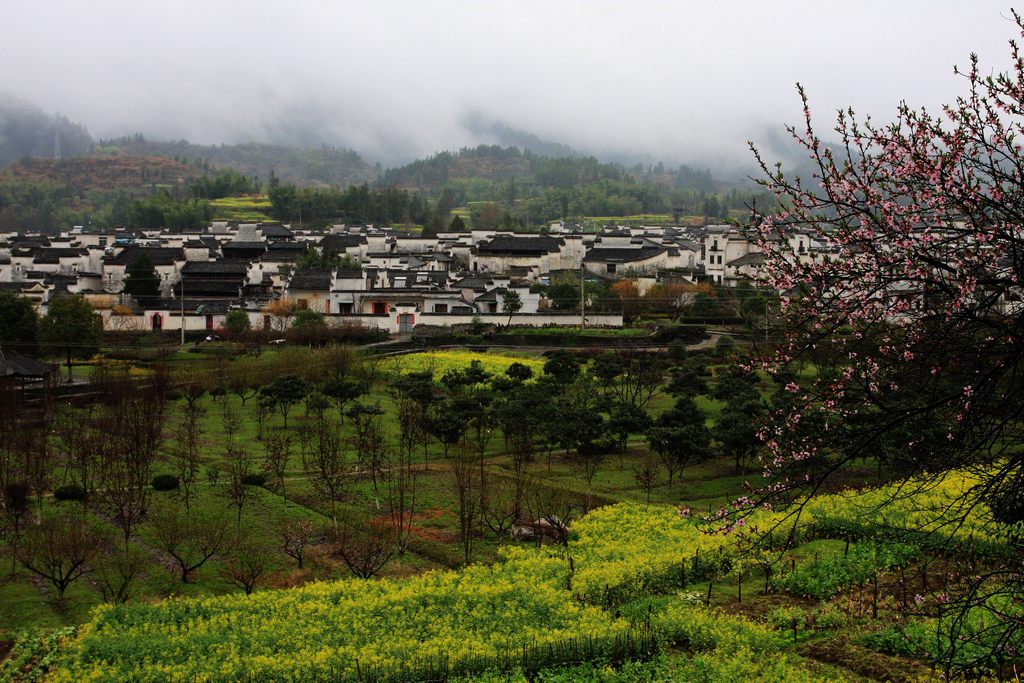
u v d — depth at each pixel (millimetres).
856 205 17375
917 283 17344
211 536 39781
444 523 47094
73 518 44406
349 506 49438
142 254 140500
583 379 75812
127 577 37062
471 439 66688
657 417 70500
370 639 30953
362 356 92125
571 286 124625
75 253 155750
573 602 33844
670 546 40250
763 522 41156
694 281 142750
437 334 109688
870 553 36500
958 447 16938
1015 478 16719
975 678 23922
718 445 59156
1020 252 16141
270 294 138375
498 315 115688
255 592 37688
